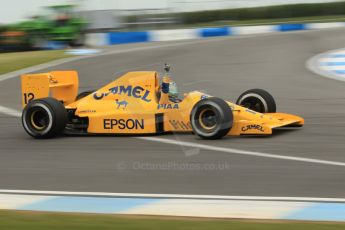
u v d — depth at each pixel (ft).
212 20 363.35
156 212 54.65
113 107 96.53
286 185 63.72
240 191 61.98
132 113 94.32
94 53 238.48
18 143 94.53
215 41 258.37
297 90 142.31
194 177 68.69
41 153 85.81
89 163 78.07
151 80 95.09
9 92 159.22
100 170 73.92
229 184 65.05
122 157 80.74
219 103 87.30
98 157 81.41
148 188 64.54
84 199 60.54
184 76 167.63
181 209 55.47
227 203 57.26
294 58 194.90
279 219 51.24
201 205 56.75
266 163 74.13
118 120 95.14
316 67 175.73
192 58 204.54
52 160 80.84
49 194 63.21
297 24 318.24
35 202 59.82
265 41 245.86
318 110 116.88
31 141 95.76
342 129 96.32
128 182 67.51
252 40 252.83
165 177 69.21
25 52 272.51
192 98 91.91
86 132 98.22
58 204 58.85
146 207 56.65
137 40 304.50
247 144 85.66
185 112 91.45
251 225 48.80
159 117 92.53
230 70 176.24
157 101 94.22
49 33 288.10
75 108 98.84
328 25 323.16
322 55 197.98
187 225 49.16
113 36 302.66
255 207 55.47
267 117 91.20
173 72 176.14
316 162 73.77
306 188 62.18
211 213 53.72
